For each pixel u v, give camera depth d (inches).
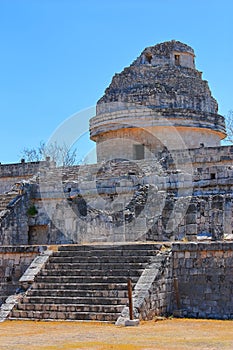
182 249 914.1
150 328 749.9
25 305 882.8
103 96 1870.1
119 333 705.0
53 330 756.6
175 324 793.6
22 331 755.4
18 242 1405.0
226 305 876.0
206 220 1176.2
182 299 904.9
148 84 1793.8
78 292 879.7
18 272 1036.5
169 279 901.2
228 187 1316.4
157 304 856.9
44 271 951.0
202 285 896.3
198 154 1450.5
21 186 1460.4
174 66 1854.1
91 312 833.5
